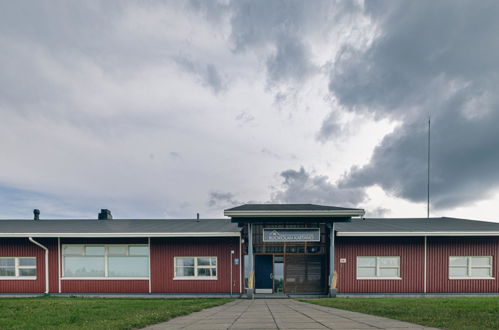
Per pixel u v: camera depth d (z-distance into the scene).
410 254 20.69
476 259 20.59
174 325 8.18
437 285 20.44
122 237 21.02
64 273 20.91
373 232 20.22
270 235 20.48
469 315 9.55
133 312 11.30
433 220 27.48
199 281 20.81
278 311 11.22
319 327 7.64
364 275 20.67
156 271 20.89
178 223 26.03
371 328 7.48
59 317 10.21
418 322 8.38
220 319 9.17
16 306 13.21
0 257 20.84
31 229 22.09
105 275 20.92
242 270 20.98
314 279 21.08
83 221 27.61
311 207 21.12
